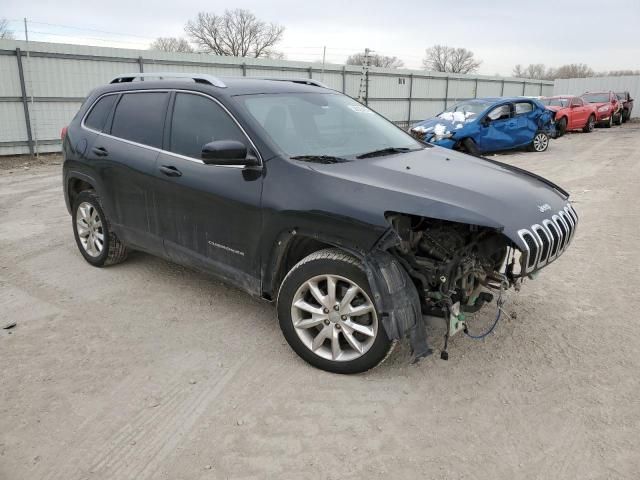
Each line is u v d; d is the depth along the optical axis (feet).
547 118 53.06
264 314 13.94
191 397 10.28
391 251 10.68
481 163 13.67
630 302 14.74
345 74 80.84
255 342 12.46
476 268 11.12
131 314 13.91
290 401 10.16
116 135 15.33
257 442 9.02
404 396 10.34
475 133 46.01
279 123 12.55
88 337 12.67
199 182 12.57
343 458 8.65
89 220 16.96
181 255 13.71
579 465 8.48
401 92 91.50
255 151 11.73
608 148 56.80
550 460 8.60
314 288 10.98
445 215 9.59
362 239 9.95
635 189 31.27
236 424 9.48
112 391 10.46
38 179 37.68
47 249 19.42
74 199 17.47
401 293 10.07
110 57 55.47
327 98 14.84
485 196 10.45
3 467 8.41
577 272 17.11
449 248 10.91
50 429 9.33
